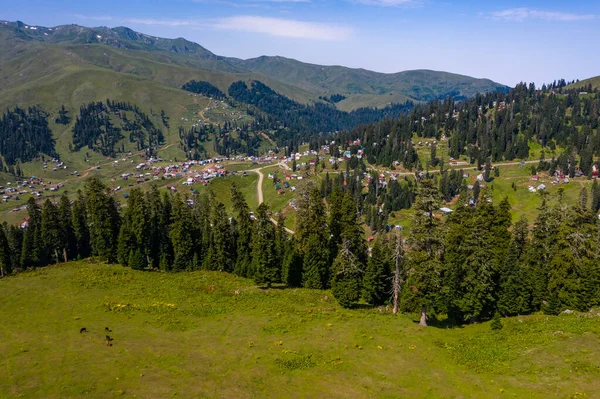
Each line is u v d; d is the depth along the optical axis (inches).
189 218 3432.6
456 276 2135.8
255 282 2773.1
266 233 2797.7
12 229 4141.2
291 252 2866.6
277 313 2164.1
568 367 1392.7
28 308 2271.2
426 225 1876.2
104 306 2265.0
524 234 2591.0
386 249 2778.1
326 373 1457.9
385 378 1413.6
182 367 1514.5
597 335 1596.9
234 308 2262.6
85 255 3998.5
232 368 1503.4
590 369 1349.7
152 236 3462.1
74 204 3969.0
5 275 3452.3
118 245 3331.7
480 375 1425.9
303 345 1721.2
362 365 1515.7
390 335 1823.3
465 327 2071.9
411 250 1941.4
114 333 1878.7
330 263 2859.3
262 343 1748.3
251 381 1402.6
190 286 2758.4
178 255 3334.2
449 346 1720.0
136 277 2935.5
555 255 2220.7
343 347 1683.1
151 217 3572.8
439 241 1862.7
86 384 1386.6
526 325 1898.4
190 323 2016.5
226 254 3299.7
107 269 3110.2
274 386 1369.3
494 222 2691.9
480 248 2095.2
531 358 1501.0
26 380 1429.6
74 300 2383.1
